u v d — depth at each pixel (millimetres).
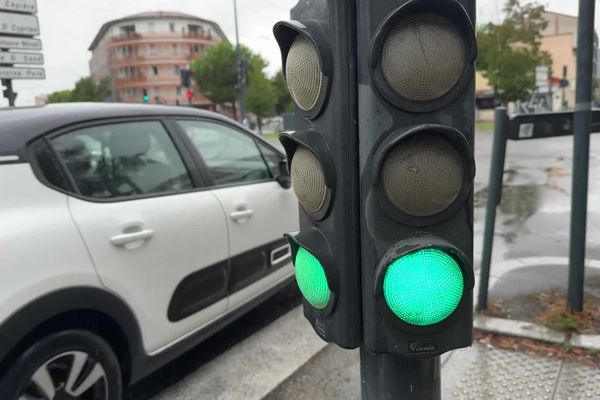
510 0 33438
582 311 3400
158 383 3168
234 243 3355
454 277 1171
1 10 10375
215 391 3037
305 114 1266
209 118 3652
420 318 1171
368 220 1169
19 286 2141
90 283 2424
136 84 91938
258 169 3912
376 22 1095
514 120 3314
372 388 1374
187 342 3037
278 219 3795
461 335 1210
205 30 94500
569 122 3379
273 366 3277
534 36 33875
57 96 85750
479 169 12328
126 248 2637
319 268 1274
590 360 2926
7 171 2314
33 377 2203
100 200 2645
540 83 34781
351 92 1164
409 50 1079
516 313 3559
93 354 2426
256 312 4152
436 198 1136
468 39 1105
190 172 3260
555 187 9141
